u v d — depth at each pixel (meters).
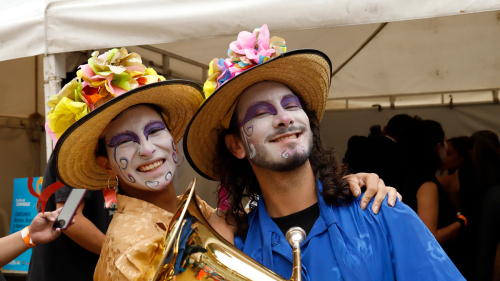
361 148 3.01
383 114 4.16
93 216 2.26
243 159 1.76
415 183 2.65
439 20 3.34
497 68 3.71
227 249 1.33
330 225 1.40
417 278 1.26
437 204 2.60
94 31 2.48
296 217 1.50
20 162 4.28
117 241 1.35
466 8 1.96
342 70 4.05
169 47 3.28
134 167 1.51
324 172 1.54
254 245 1.51
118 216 1.48
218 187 1.88
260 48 1.52
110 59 1.58
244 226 1.61
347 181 1.50
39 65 4.26
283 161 1.43
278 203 1.53
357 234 1.38
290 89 1.67
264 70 1.50
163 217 1.51
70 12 2.50
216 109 1.60
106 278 1.33
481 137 2.82
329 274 1.34
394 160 2.88
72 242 2.20
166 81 1.51
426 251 1.28
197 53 3.38
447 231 2.66
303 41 3.52
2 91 4.20
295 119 1.48
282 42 1.57
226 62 1.55
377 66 3.93
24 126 4.29
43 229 1.70
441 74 3.88
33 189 3.15
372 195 1.44
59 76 2.61
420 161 2.67
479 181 2.81
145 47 3.26
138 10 2.42
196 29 2.34
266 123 1.48
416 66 3.87
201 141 1.73
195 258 1.23
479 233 2.45
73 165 1.65
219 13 2.29
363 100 4.20
